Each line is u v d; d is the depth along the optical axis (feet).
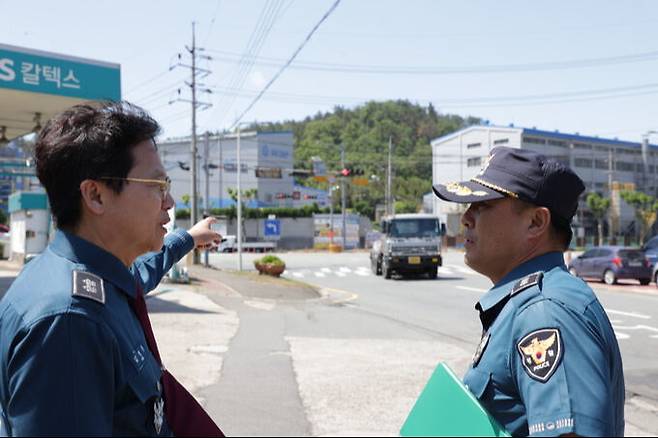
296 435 15.90
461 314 42.24
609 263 65.26
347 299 53.42
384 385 21.20
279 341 30.22
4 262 88.79
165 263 8.14
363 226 228.22
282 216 209.26
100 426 4.44
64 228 5.26
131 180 5.29
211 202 219.82
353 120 478.59
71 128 5.16
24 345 4.36
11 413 4.37
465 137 192.34
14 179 94.27
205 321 36.47
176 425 5.72
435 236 76.48
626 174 149.18
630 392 20.74
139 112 5.51
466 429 4.69
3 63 35.35
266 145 241.96
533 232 5.66
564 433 4.32
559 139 167.02
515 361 4.96
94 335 4.52
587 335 4.70
